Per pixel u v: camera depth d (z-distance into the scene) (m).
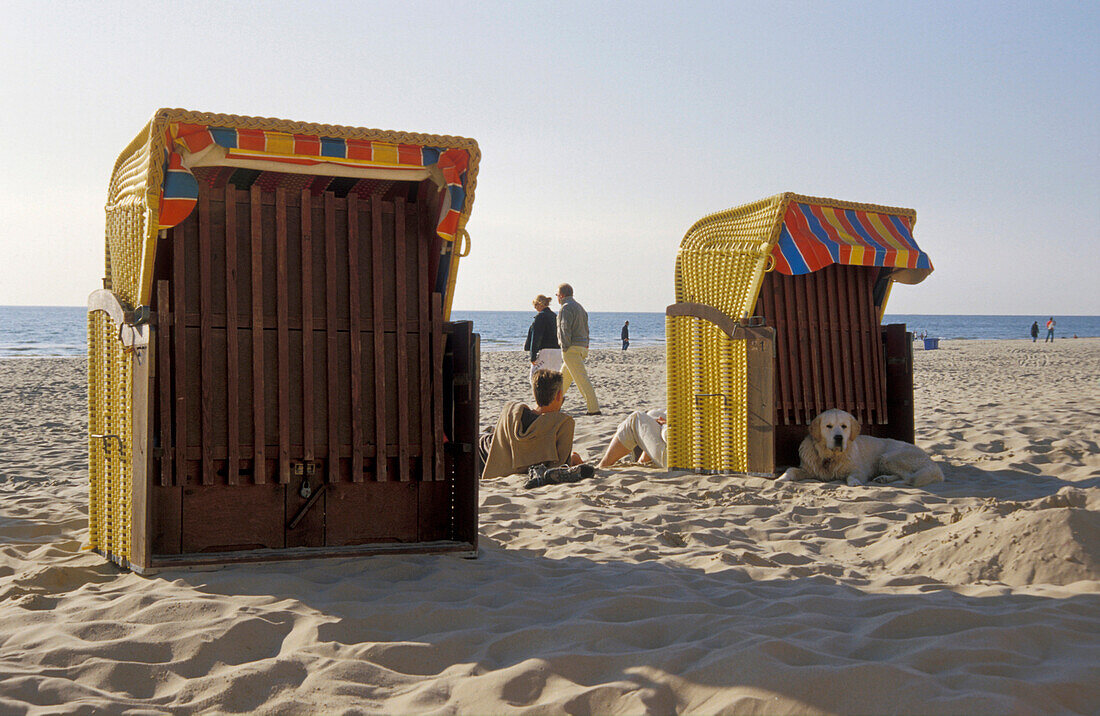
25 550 4.95
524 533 5.50
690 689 2.73
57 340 58.72
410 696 2.72
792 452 7.94
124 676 2.90
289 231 4.46
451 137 4.46
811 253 7.32
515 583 4.12
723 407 7.78
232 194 4.34
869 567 4.60
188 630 3.27
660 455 8.28
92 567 4.45
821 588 3.91
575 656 2.95
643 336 93.19
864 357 8.23
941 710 2.48
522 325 114.94
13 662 2.98
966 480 7.15
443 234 4.53
